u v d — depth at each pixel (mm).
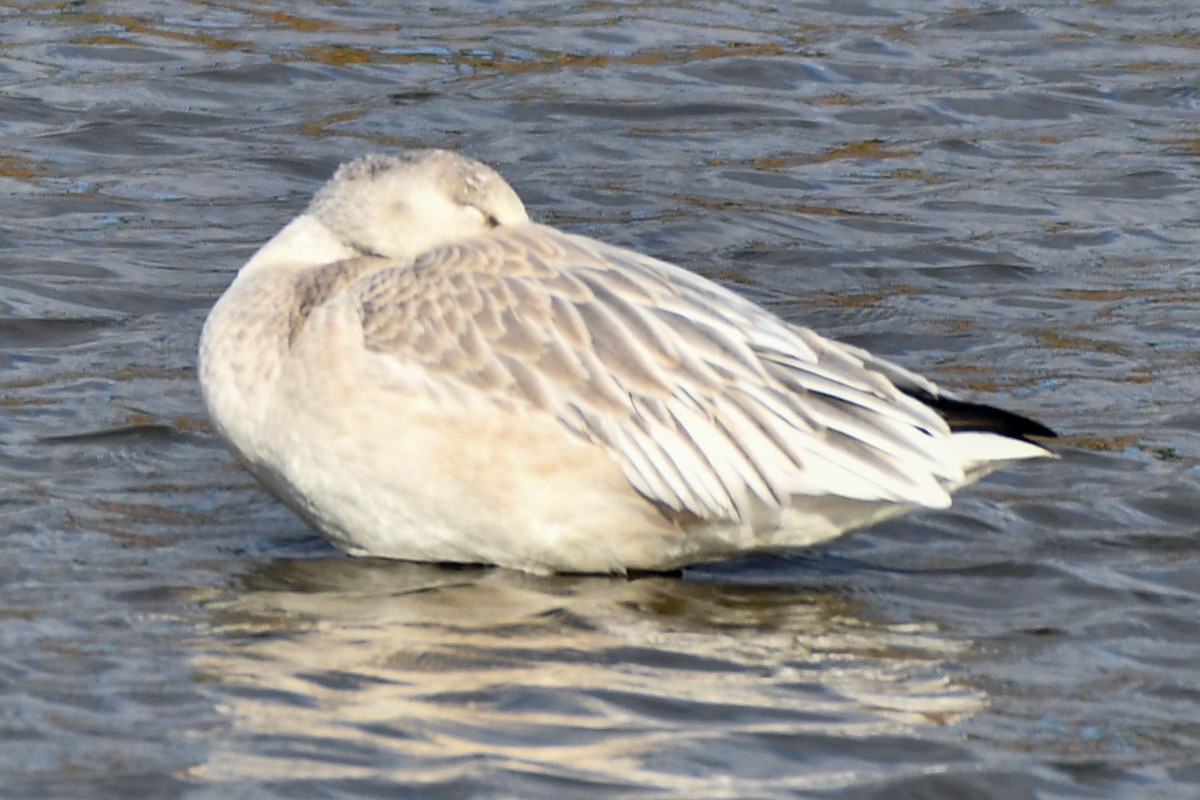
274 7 24797
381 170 11953
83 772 8664
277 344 11188
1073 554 11977
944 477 10992
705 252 18016
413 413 10859
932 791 8828
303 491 11203
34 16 23719
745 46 24094
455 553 11328
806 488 10945
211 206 18531
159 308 16094
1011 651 10492
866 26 25203
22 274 16531
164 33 23344
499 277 11203
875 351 15820
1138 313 16750
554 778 8773
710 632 10656
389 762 8867
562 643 10391
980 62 23906
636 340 11055
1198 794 8859
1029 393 14820
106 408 13938
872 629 10797
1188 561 11844
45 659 9844
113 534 11789
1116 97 22906
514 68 22953
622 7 25609
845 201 19562
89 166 19391
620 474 10977
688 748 9133
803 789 8805
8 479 12547
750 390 11031
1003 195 19844
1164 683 10086
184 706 9367
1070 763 9125
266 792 8539
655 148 20750
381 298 11125
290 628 10422
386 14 24875
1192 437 13898
